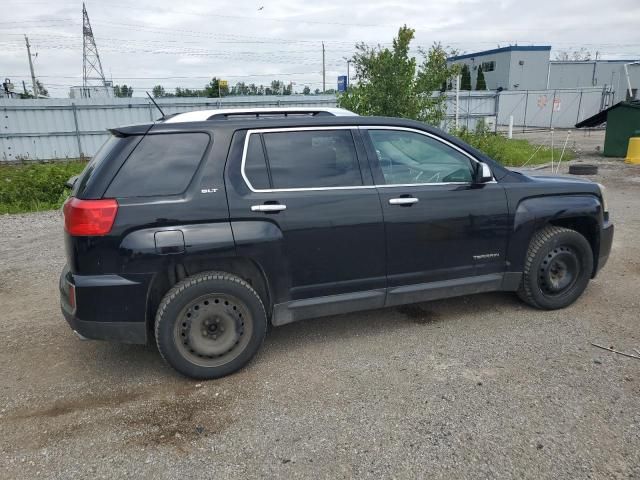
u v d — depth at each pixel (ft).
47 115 76.54
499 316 15.23
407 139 13.71
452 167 14.14
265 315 12.37
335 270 12.84
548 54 157.99
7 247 25.34
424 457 9.10
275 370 12.44
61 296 12.22
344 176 12.91
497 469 8.73
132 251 11.11
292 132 12.64
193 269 12.03
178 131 11.84
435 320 15.11
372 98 40.65
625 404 10.46
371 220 12.89
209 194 11.63
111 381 12.17
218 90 124.77
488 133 58.70
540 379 11.53
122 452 9.53
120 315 11.32
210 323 11.91
